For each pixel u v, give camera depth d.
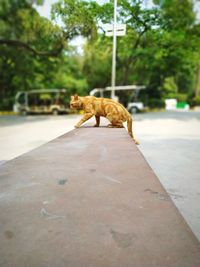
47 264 0.74
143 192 1.27
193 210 2.77
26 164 1.82
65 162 1.86
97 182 1.42
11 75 21.58
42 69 20.92
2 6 11.10
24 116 20.28
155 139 7.60
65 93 23.45
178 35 12.08
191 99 35.16
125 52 16.03
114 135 3.26
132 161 1.88
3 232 0.90
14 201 1.16
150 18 6.47
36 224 0.95
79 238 0.86
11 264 0.74
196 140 7.42
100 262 0.75
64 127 11.23
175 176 4.01
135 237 0.87
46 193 1.26
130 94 24.09
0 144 6.87
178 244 0.84
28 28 10.58
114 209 1.08
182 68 21.27
